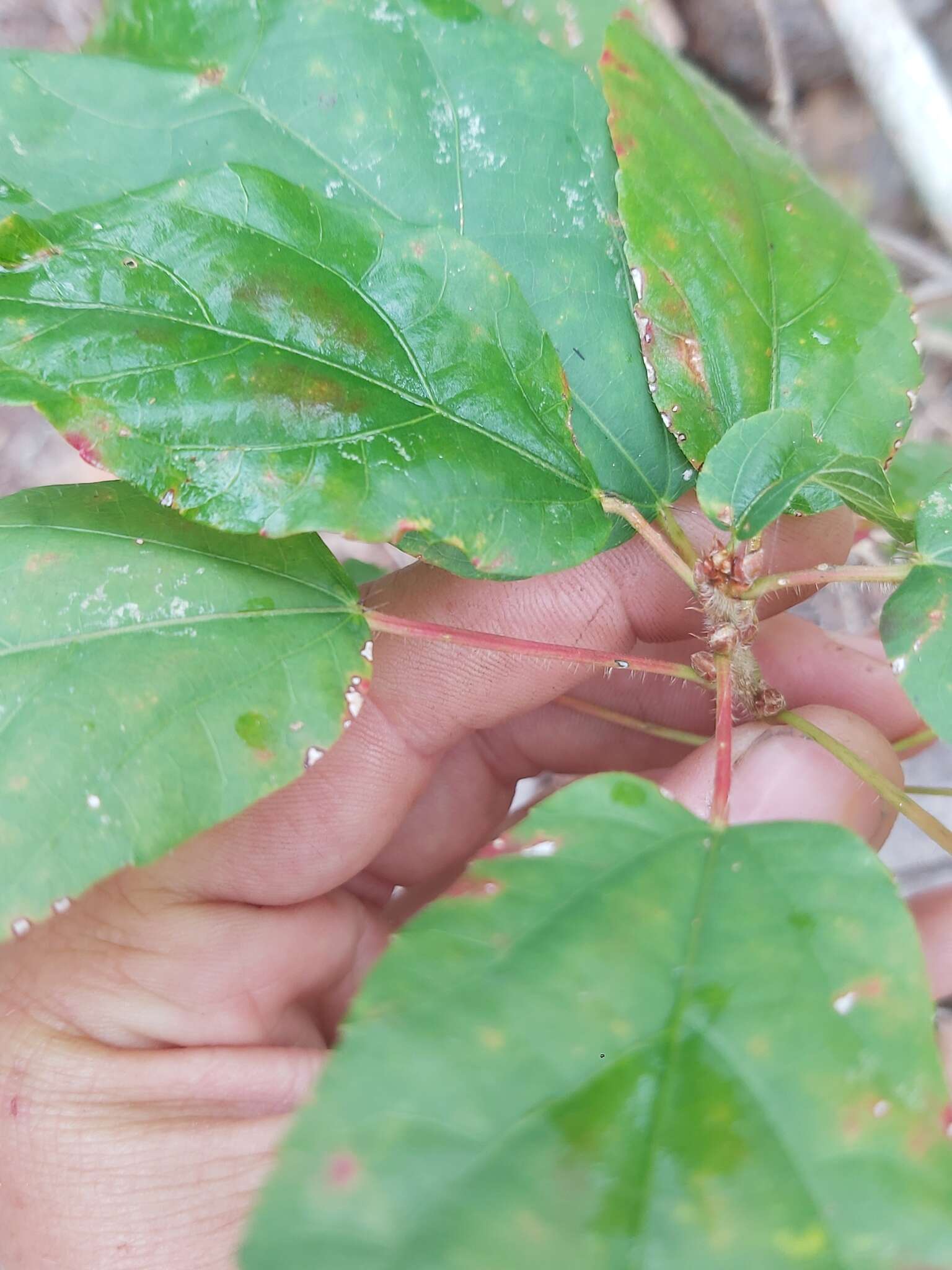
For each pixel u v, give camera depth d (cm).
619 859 8
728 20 25
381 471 9
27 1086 11
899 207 24
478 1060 6
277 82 10
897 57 18
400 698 14
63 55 10
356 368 9
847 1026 7
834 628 23
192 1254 10
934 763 23
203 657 9
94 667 9
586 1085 6
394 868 18
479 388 10
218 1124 11
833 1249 6
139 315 9
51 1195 11
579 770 18
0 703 9
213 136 10
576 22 11
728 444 9
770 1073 6
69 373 8
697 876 8
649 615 14
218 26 10
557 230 11
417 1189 6
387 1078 6
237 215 9
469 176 11
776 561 14
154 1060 11
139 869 12
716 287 10
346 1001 15
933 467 15
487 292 10
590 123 11
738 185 11
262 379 9
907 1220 6
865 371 11
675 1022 7
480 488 9
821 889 7
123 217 9
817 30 24
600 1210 6
